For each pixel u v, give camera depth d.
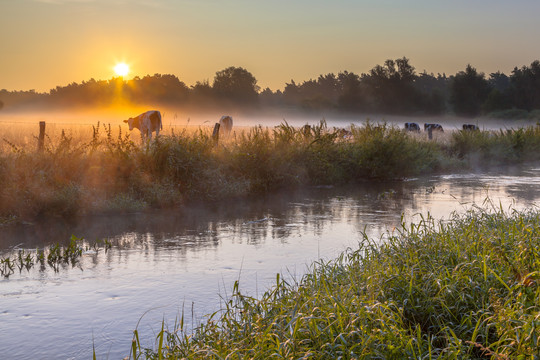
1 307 5.72
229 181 14.23
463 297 4.62
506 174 20.62
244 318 4.46
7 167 10.98
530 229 6.47
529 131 30.12
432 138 29.44
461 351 3.85
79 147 12.70
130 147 13.82
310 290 5.17
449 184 17.12
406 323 4.67
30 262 7.42
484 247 5.77
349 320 4.12
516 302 4.30
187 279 6.70
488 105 114.62
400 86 120.50
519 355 3.49
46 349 4.71
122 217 10.78
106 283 6.54
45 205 10.67
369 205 12.66
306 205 12.68
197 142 14.10
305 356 3.43
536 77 114.31
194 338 4.43
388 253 6.15
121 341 4.86
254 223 10.38
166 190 12.41
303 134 18.11
